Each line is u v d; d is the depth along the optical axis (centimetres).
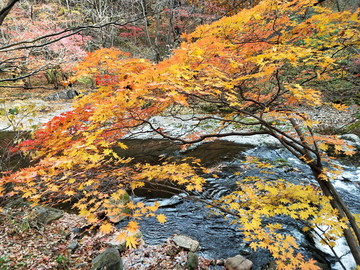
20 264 345
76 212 515
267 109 240
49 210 494
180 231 464
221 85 201
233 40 233
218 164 740
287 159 769
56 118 218
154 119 1091
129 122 238
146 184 641
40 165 218
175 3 1379
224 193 584
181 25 1477
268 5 198
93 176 283
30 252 374
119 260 363
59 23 1034
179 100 165
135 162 748
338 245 404
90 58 196
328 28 211
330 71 291
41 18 833
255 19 212
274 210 259
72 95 1234
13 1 220
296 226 452
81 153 203
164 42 1864
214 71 214
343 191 557
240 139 931
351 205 503
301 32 232
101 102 196
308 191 279
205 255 404
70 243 407
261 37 240
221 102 252
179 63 196
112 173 301
